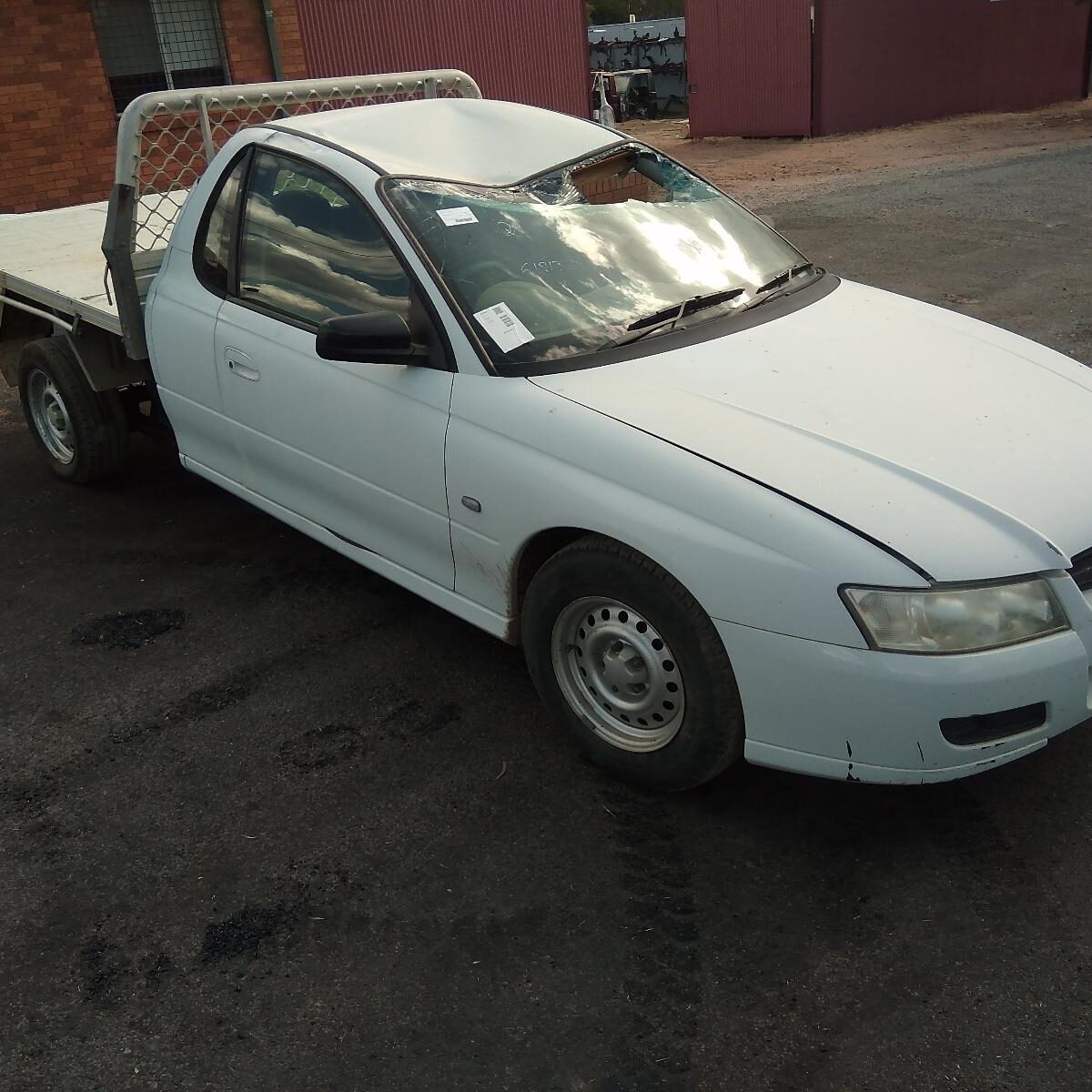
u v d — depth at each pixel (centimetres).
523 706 363
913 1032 236
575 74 1927
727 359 324
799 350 333
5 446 630
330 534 396
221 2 1306
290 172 383
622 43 3791
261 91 469
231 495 551
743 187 1595
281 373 379
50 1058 239
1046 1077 224
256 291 398
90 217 688
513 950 263
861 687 254
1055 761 322
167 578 465
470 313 327
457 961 261
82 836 309
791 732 270
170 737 354
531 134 400
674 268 368
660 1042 237
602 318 338
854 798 311
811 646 257
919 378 321
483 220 353
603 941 265
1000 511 262
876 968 253
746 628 264
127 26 1246
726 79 2344
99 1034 245
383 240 346
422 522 347
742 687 272
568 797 317
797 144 2180
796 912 271
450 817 311
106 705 373
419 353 333
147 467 589
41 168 1209
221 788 328
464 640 406
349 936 270
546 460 300
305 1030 244
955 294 849
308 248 374
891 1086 224
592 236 365
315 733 353
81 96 1220
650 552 277
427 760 337
